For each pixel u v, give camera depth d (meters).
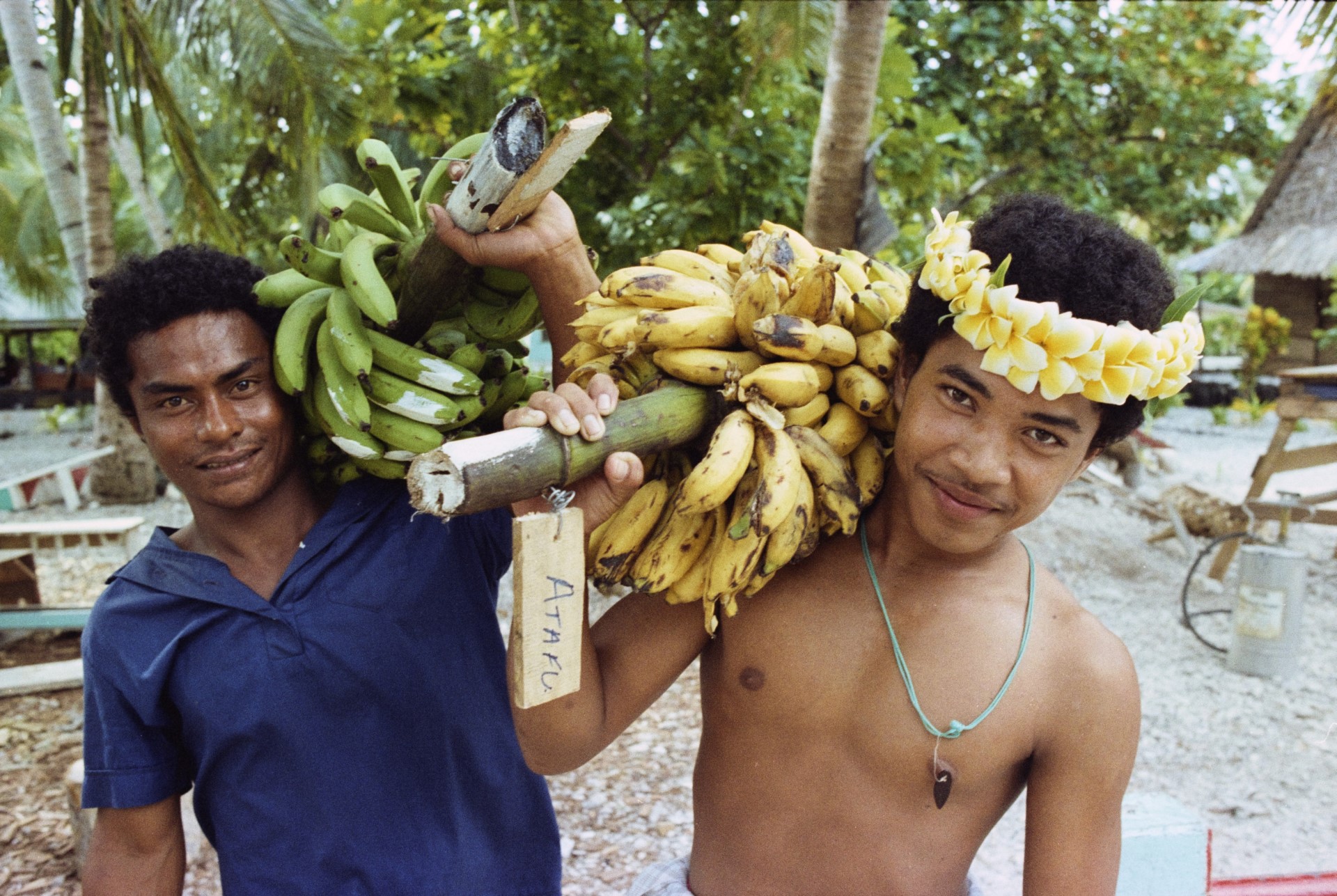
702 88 6.80
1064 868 1.47
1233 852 3.84
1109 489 9.82
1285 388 7.16
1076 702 1.47
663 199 6.33
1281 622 5.61
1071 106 10.58
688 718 4.93
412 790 1.66
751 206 6.48
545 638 1.18
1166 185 11.91
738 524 1.29
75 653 5.94
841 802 1.50
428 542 1.71
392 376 1.50
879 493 1.58
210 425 1.51
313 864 1.60
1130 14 11.65
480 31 7.26
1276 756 4.67
